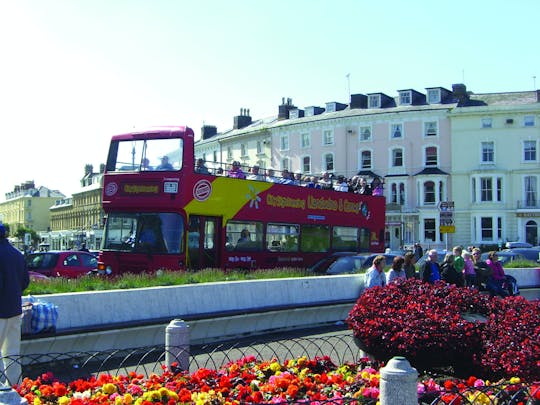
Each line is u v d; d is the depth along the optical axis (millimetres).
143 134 20562
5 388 5371
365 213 27422
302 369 8914
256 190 22188
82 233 92125
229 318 14469
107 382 7980
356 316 9906
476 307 9867
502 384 7051
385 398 5625
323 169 70375
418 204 65875
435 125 66188
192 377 8250
